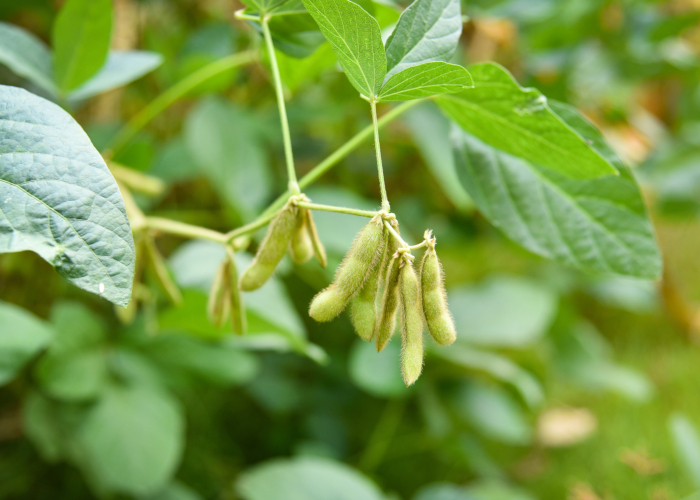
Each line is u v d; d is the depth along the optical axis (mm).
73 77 795
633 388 1465
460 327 1282
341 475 1029
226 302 704
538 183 754
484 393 1295
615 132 1644
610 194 741
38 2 1137
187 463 1227
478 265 1765
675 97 2090
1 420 1190
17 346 815
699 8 1548
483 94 700
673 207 1622
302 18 714
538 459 1427
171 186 1460
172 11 1526
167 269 799
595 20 1482
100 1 751
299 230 668
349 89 1141
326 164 725
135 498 1023
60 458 1073
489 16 1267
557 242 750
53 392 908
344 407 1390
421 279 630
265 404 1261
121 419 951
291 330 822
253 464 1298
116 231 600
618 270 743
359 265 626
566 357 1536
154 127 1441
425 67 629
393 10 736
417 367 618
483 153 764
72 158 602
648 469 1198
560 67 1427
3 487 1087
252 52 876
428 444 1374
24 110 603
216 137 1135
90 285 593
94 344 1011
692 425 1495
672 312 1659
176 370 1058
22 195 594
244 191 1160
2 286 1051
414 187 1638
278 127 1321
